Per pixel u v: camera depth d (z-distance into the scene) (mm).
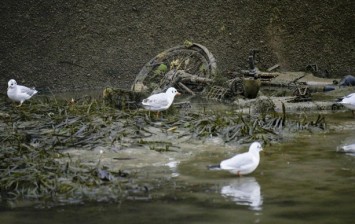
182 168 11898
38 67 24859
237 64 26500
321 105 18281
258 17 27500
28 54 24984
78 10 25938
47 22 25531
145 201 10031
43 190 10625
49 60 25062
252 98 19922
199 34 26859
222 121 15141
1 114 16984
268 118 15789
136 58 25891
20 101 18438
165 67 21859
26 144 13172
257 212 9461
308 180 11078
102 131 14352
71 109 16797
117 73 25438
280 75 24203
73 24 25750
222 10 27297
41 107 17578
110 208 9727
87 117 15438
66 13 25781
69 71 25031
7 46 24875
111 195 10359
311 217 9219
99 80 25078
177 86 21656
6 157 12273
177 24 26797
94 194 10430
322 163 12195
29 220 9250
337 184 10828
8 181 10898
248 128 14523
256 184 10891
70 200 10172
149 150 13273
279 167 11969
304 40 27484
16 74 24578
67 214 9492
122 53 25828
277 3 27781
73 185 10750
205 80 21297
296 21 27734
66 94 22922
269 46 27156
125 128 14820
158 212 9508
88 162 12281
